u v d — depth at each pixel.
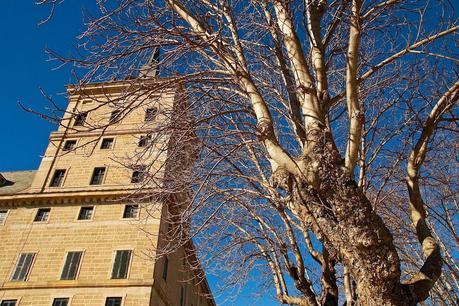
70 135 32.53
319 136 6.09
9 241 28.48
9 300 25.92
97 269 26.53
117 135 32.25
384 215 11.18
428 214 12.02
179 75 7.79
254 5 8.43
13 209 30.09
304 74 6.77
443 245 13.35
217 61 7.75
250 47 9.29
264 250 9.66
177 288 30.98
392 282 5.25
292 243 8.75
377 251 5.33
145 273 25.91
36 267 27.16
